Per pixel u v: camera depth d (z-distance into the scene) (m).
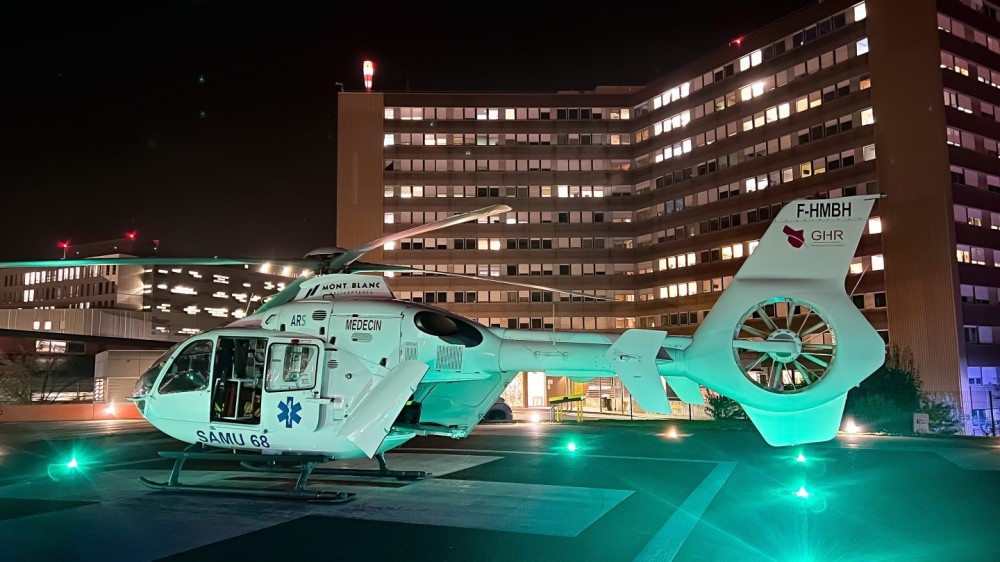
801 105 53.47
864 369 9.41
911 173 46.09
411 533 8.36
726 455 16.05
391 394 10.20
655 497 10.62
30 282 111.38
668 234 62.59
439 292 64.38
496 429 25.67
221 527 8.70
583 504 10.09
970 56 47.47
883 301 47.00
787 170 54.00
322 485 11.79
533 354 10.80
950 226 44.09
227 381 11.12
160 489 11.21
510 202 65.56
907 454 15.88
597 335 10.91
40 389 61.66
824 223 9.95
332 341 10.91
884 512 9.48
